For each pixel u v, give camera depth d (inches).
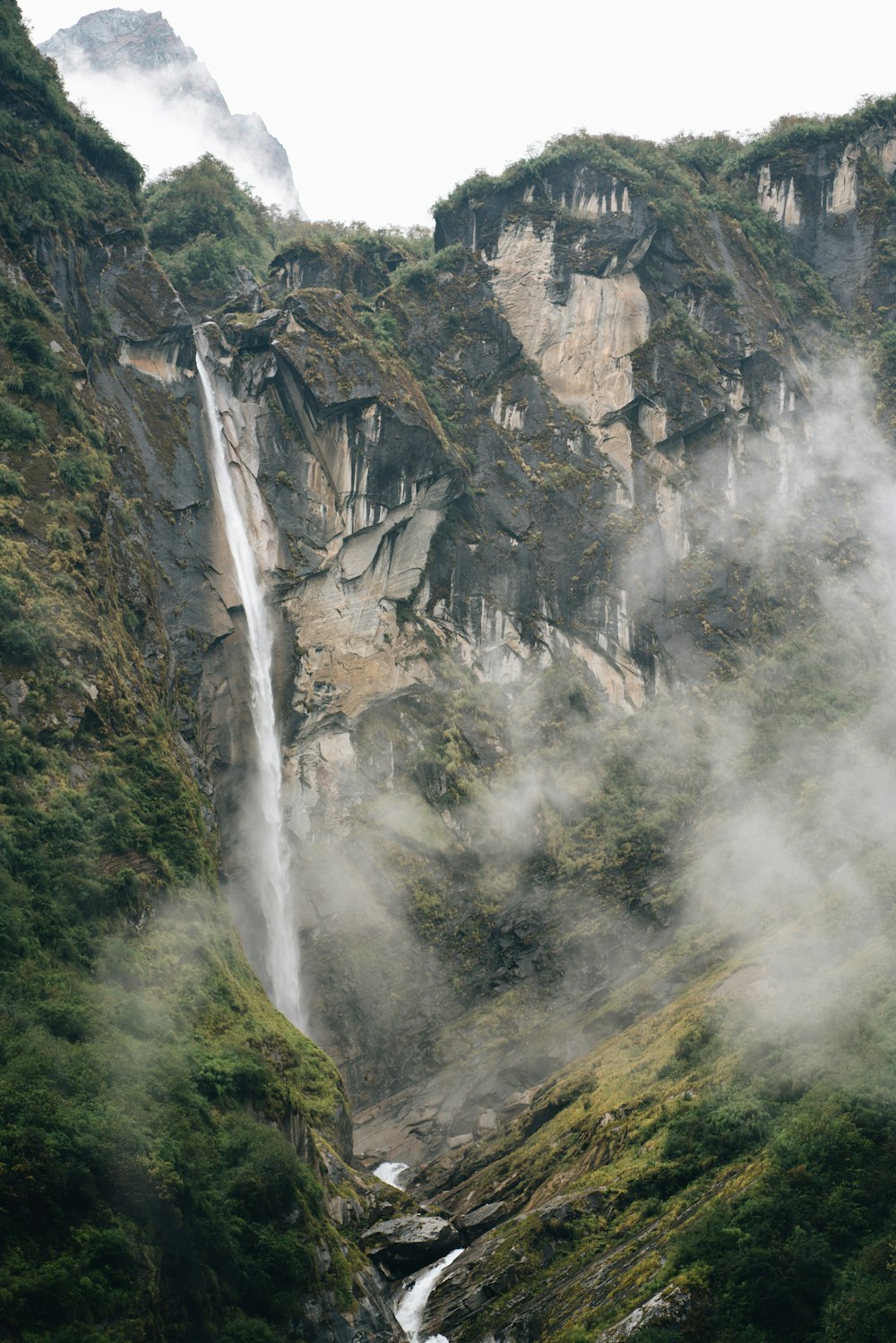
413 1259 2192.4
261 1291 1835.6
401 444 3555.6
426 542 3587.6
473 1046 3038.9
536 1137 2527.1
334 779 3358.8
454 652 3587.6
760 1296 1802.4
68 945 2070.6
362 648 3476.9
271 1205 1914.4
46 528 2625.5
